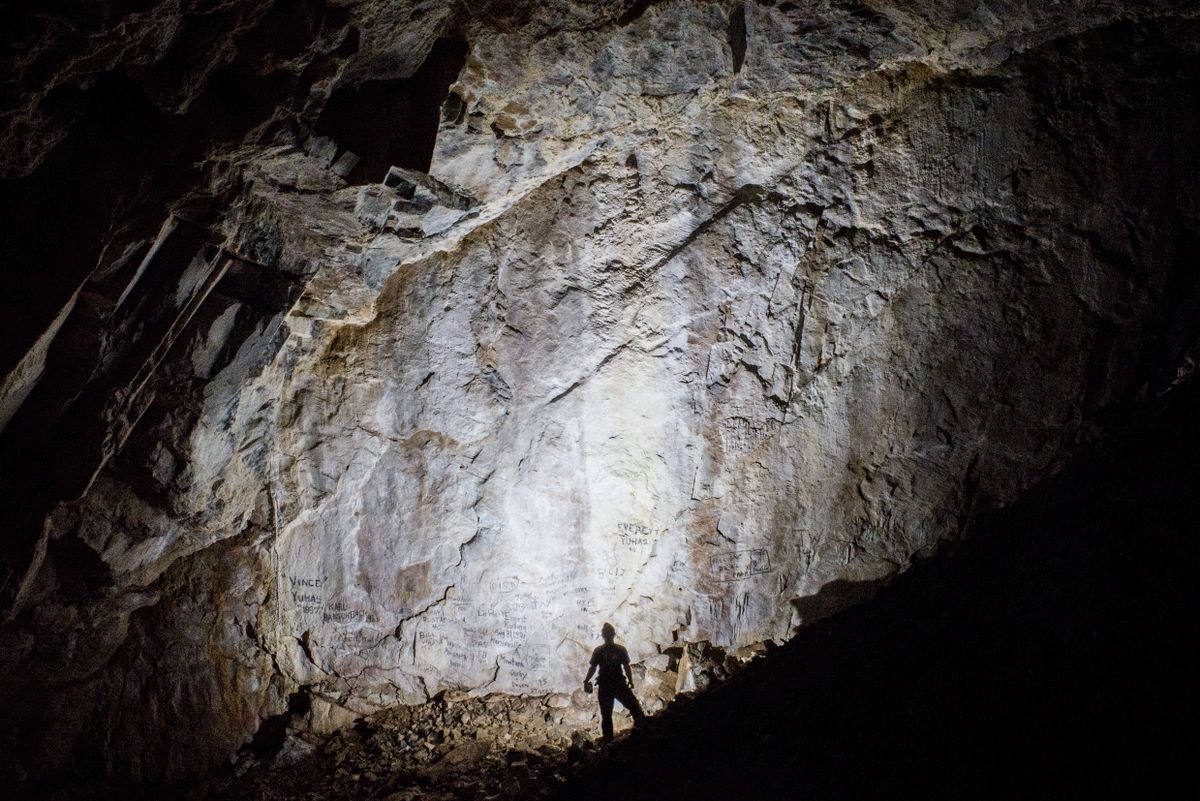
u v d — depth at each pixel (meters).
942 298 8.41
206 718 8.93
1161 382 7.44
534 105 7.65
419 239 8.31
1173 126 7.57
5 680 7.42
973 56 8.08
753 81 8.26
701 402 9.47
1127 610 5.51
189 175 6.24
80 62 5.09
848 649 7.17
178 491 7.72
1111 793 4.42
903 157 8.59
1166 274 7.53
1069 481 7.06
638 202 9.52
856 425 8.77
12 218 5.59
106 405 6.76
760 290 9.20
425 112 6.92
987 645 6.01
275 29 5.68
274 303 7.69
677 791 5.91
